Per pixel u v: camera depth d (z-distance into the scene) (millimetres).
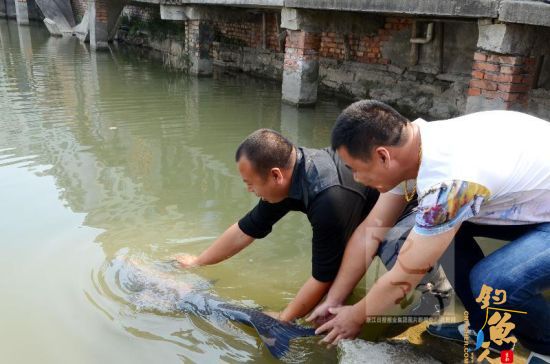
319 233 2412
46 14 17062
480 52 4844
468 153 1878
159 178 4684
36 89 8453
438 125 2014
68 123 6414
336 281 2527
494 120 2020
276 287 3031
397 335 2514
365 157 1926
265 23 10430
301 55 7496
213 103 7859
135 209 4016
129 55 12984
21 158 5066
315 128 6531
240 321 2635
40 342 2484
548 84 5613
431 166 1885
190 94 8523
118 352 2422
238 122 6730
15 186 4355
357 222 2498
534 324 2000
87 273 3080
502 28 4508
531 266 1913
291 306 2615
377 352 2291
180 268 3158
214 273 3145
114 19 13797
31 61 11273
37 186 4375
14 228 3621
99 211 3949
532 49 4652
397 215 2512
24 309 2732
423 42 7250
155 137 5965
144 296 2857
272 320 2611
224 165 5082
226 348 2473
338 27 7609
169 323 2645
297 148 2568
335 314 2502
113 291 2910
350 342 2363
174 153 5398
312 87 7754
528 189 1965
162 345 2477
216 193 4375
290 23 7391
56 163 4965
